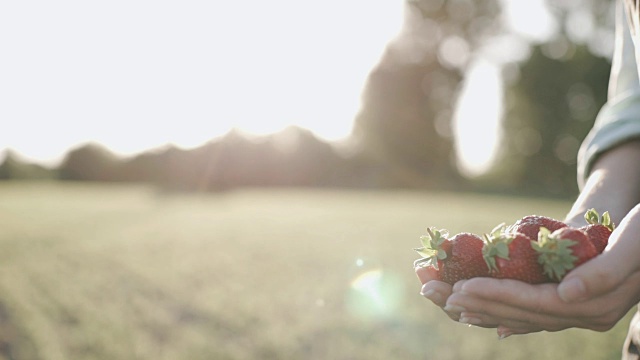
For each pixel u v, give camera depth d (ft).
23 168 184.96
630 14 6.81
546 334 25.32
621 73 7.63
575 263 5.22
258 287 34.81
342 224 71.41
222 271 40.27
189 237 59.47
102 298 32.07
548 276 5.43
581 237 5.31
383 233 62.64
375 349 23.36
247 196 135.54
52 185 176.04
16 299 30.48
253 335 25.36
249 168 162.81
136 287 35.06
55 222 73.36
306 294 32.83
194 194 136.36
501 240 5.52
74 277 37.96
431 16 175.42
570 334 25.36
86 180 187.73
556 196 133.08
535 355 22.71
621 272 4.97
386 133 177.06
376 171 176.14
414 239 57.93
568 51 152.56
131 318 27.86
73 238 58.13
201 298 31.63
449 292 5.56
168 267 41.81
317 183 173.68
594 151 7.25
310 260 44.96
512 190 150.00
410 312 28.58
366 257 45.98
